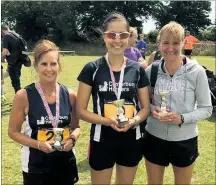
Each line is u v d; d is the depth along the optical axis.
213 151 5.31
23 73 14.88
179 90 2.91
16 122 2.67
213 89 7.33
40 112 2.64
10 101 8.46
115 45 2.76
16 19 43.34
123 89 2.79
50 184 2.79
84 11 42.94
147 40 41.09
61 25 42.03
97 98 2.82
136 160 2.96
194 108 2.99
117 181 3.09
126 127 2.72
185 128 2.97
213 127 6.59
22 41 7.94
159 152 3.05
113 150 2.89
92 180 3.03
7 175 4.38
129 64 2.86
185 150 3.00
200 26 47.53
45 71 2.63
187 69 2.89
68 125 2.75
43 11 42.50
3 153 5.09
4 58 7.87
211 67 18.39
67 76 13.62
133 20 44.88
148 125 3.11
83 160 4.86
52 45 2.69
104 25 2.84
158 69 2.98
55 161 2.74
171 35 2.78
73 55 32.09
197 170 4.62
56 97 2.71
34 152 2.69
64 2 42.22
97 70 2.80
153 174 3.15
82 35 43.03
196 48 32.94
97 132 2.88
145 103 2.92
